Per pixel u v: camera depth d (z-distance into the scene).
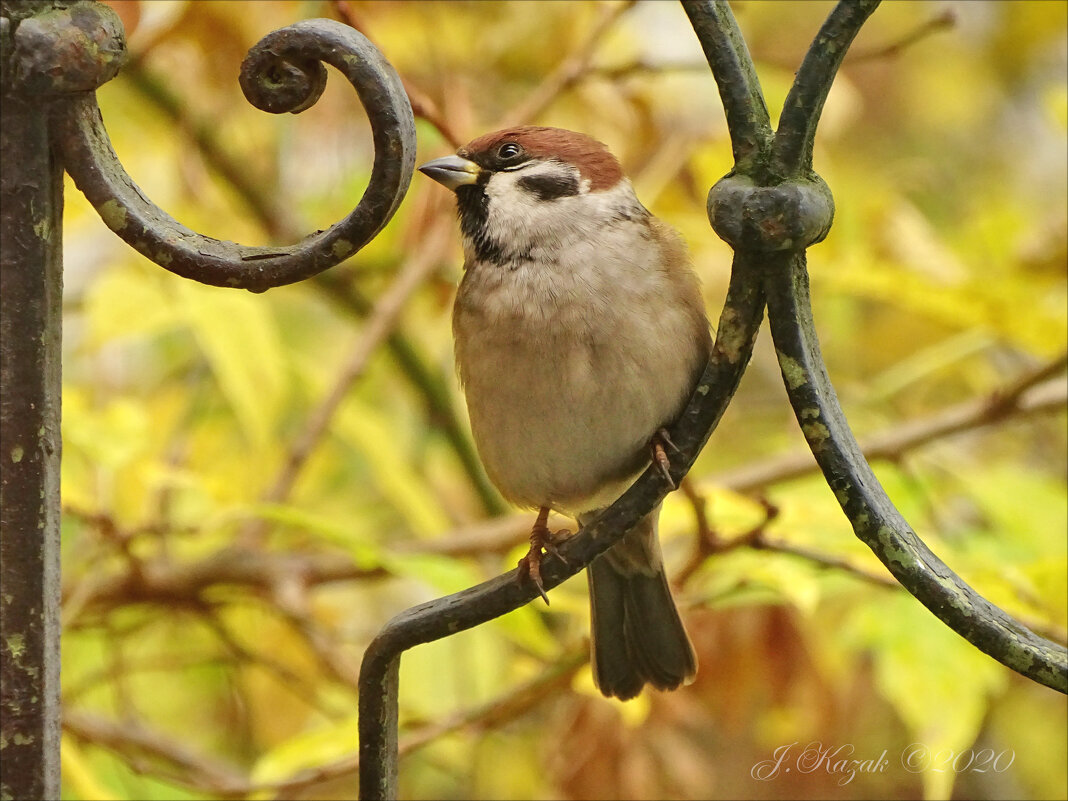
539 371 3.86
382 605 4.05
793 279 3.76
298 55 3.76
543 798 3.94
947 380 4.10
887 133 4.55
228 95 3.99
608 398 3.86
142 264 3.94
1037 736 4.04
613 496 3.88
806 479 3.96
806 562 3.89
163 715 4.03
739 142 3.76
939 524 3.93
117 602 3.94
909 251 3.98
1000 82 4.57
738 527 3.90
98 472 3.92
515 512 4.03
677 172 3.98
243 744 4.00
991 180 4.42
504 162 3.88
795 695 3.94
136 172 3.99
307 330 4.06
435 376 4.02
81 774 3.87
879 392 3.99
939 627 3.89
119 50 3.76
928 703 3.88
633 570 3.88
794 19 4.12
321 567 3.96
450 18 4.00
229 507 3.92
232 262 3.76
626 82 3.97
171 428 4.00
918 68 4.55
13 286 3.76
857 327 4.07
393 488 3.97
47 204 3.76
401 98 3.76
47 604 3.76
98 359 4.00
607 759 3.92
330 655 3.95
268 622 3.99
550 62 4.00
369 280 4.04
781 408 4.07
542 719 4.00
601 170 3.87
